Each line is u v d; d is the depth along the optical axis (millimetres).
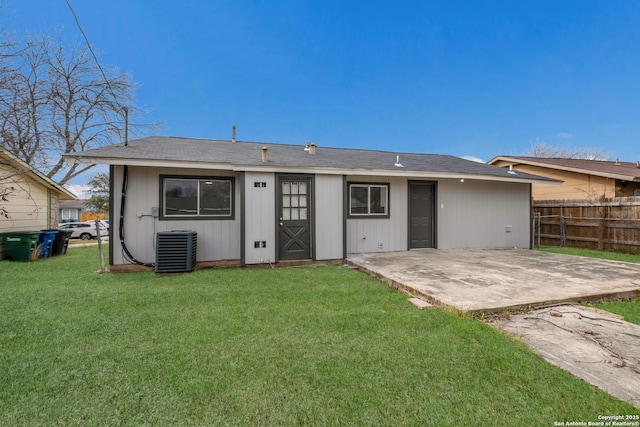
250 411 1881
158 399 1990
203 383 2156
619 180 10180
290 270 6164
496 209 9281
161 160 5910
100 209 26906
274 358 2494
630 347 2686
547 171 12234
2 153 8211
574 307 3707
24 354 2562
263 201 6504
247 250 6426
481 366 2354
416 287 4363
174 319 3359
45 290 4586
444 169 8305
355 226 8031
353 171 7066
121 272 6102
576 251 8711
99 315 3484
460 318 3277
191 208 6621
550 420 1801
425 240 8727
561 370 2307
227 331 3025
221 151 7656
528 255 7555
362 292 4434
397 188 8383
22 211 9211
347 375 2248
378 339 2822
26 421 1797
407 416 1837
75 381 2182
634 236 8148
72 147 14719
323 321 3268
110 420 1808
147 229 6348
